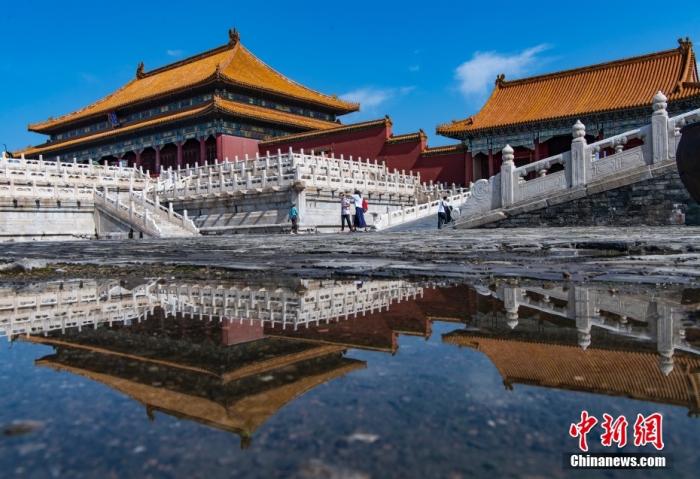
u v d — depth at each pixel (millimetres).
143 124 73438
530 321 3131
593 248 10273
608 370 1954
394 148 62656
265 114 70188
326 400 1607
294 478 1127
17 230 43219
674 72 52531
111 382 1815
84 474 1138
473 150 59031
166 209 44938
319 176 41938
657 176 24047
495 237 16000
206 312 3658
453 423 1426
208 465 1189
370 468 1175
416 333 2756
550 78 60688
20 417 1454
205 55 84500
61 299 4633
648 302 3885
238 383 1798
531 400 1600
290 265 7703
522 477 1127
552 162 26750
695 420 1416
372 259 8508
